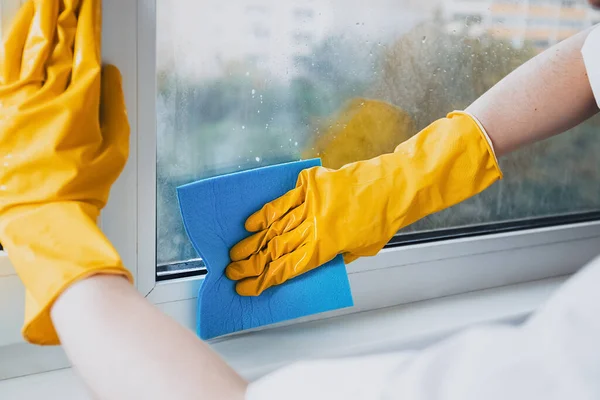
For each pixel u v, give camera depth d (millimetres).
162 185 756
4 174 539
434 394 286
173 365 389
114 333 408
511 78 731
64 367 731
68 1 566
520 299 973
